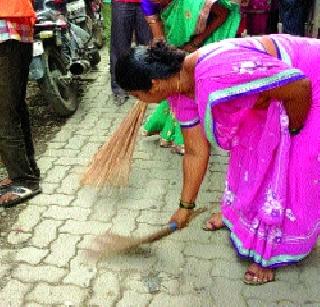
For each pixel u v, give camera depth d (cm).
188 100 222
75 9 511
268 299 244
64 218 308
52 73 436
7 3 278
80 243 285
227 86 189
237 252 264
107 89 525
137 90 204
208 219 303
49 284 255
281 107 212
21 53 296
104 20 714
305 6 569
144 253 276
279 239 243
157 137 411
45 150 396
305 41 221
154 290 250
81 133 425
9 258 274
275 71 187
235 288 251
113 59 469
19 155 320
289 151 223
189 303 243
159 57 201
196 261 270
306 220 238
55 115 463
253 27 593
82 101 495
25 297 247
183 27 330
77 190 337
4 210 317
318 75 215
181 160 374
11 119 308
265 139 221
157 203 322
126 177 287
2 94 297
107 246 247
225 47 199
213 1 316
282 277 258
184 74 206
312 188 231
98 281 256
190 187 236
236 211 254
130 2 441
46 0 467
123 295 248
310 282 254
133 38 504
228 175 256
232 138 224
